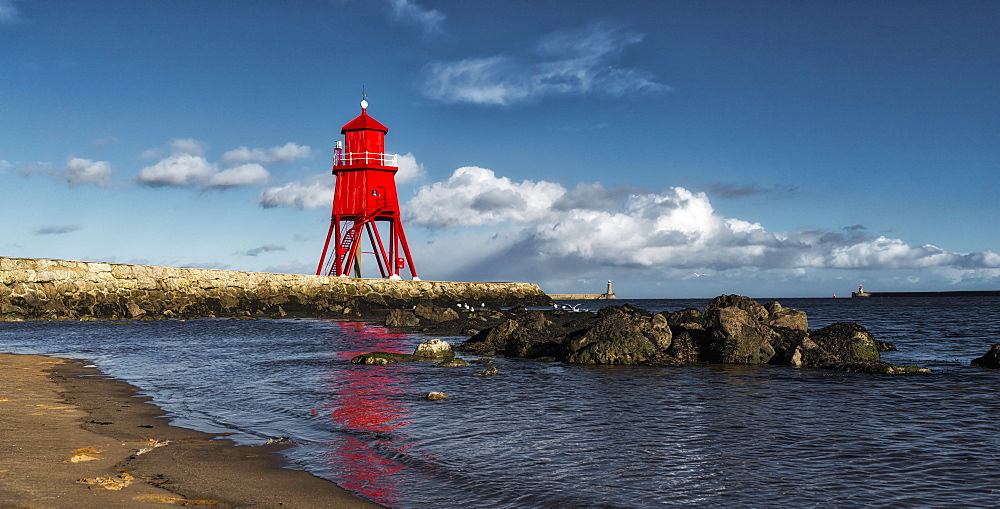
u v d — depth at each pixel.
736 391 22.14
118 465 12.39
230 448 14.20
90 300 73.44
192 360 32.47
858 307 123.62
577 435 15.68
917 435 15.56
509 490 11.48
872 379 24.55
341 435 15.66
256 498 10.77
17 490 10.48
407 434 15.77
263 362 31.44
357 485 11.66
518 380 25.00
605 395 21.48
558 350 32.72
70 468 11.97
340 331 53.91
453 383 24.27
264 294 85.06
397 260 99.25
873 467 12.97
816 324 66.69
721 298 36.12
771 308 36.09
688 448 14.45
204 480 11.66
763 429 16.28
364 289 92.81
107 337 47.97
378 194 95.88
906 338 44.56
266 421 17.31
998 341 41.78
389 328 56.88
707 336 31.17
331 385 23.81
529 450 14.27
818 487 11.74
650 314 33.53
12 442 13.77
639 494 11.34
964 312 93.00
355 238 95.62
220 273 83.56
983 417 17.56
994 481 12.06
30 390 21.64
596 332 31.33
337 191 95.88
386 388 23.09
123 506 9.90
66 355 35.22
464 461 13.34
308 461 13.21
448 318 63.38
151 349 38.69
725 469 12.84
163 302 77.88
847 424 16.81
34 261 71.25
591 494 11.31
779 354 29.50
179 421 17.16
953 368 27.48
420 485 11.72
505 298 118.31
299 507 10.41
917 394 21.22
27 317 67.44
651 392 22.05
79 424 16.14
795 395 21.23
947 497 11.22
